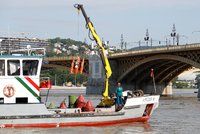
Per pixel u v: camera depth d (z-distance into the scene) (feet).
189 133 107.14
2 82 106.73
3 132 100.63
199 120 140.36
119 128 112.68
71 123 112.27
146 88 440.86
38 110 108.88
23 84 108.27
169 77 449.48
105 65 123.75
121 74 418.51
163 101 293.84
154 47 374.22
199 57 314.96
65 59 393.29
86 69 437.58
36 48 112.68
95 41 124.88
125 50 445.78
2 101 106.73
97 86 419.54
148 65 388.98
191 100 311.88
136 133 105.09
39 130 105.09
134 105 121.08
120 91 119.75
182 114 165.99
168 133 106.52
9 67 107.24
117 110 119.03
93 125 114.83
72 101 116.98
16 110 107.04
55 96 337.52
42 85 112.06
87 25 124.57
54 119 110.22
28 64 108.78
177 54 338.34
